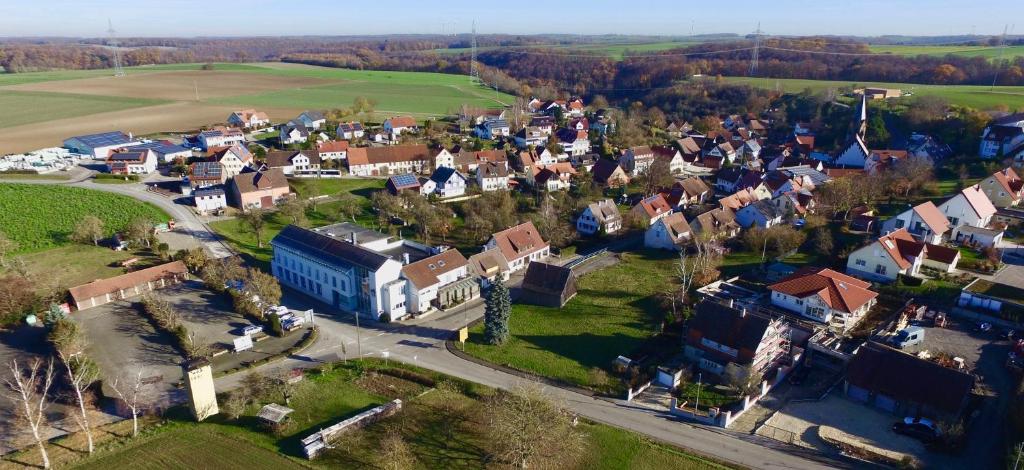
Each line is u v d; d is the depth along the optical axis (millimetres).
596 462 56000
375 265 85875
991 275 92000
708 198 151000
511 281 103375
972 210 107562
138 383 65812
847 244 108562
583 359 75938
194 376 61406
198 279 100438
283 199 140750
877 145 185500
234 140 196625
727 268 104125
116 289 92438
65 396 66500
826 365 72812
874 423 61938
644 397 67812
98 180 154875
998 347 73812
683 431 61219
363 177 166500
